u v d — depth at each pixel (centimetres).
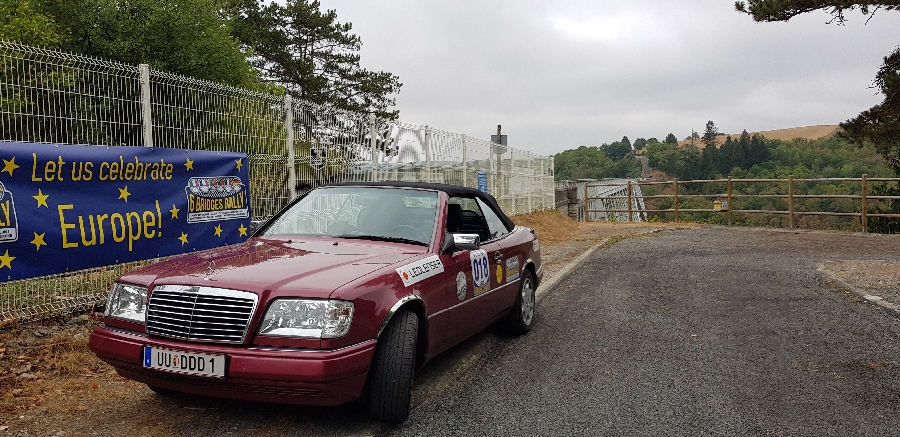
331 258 425
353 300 362
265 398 354
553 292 903
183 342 358
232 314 356
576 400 448
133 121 661
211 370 347
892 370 514
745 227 2056
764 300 816
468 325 512
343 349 353
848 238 1684
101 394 441
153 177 672
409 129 1246
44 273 570
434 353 457
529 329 669
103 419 393
